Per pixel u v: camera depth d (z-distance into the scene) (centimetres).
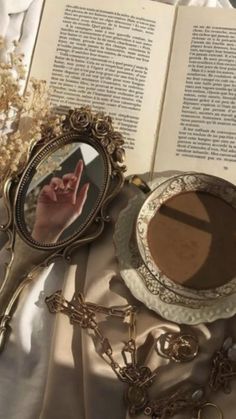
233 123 62
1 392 55
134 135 62
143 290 56
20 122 62
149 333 56
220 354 54
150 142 62
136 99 64
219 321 55
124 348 55
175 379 54
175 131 62
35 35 66
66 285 58
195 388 54
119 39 65
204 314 55
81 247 59
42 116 61
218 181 58
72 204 59
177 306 55
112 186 59
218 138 62
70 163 60
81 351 56
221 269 56
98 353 55
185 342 55
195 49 65
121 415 54
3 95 60
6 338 56
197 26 66
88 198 59
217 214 58
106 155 60
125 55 65
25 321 56
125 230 58
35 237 58
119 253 57
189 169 61
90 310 56
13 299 57
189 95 63
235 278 56
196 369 54
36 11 67
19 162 60
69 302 57
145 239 57
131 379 54
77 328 56
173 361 55
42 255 58
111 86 64
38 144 61
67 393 54
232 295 55
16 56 62
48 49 65
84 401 54
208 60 64
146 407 53
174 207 58
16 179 60
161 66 65
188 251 57
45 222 59
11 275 57
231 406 53
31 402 54
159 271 56
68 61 65
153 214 58
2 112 61
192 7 67
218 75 64
